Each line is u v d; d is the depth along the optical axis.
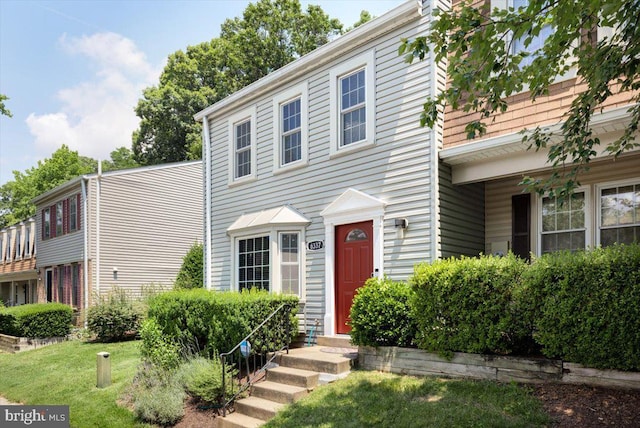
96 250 18.03
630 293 4.84
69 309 16.62
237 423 6.30
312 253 9.78
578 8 4.11
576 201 7.62
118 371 10.02
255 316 8.23
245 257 11.30
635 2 4.36
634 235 6.92
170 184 20.78
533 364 5.60
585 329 5.11
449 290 6.25
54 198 21.55
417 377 6.48
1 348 16.33
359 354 7.43
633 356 4.80
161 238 20.17
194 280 17.50
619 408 4.57
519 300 5.69
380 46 8.84
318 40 30.33
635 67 4.52
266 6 29.61
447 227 7.88
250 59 29.30
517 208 8.35
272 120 11.24
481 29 4.79
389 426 5.06
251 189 11.70
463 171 8.01
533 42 7.30
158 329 9.57
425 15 8.13
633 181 6.97
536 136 5.88
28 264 24.64
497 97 5.05
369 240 8.74
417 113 8.11
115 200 18.81
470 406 5.11
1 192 47.47
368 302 7.23
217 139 13.12
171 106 30.09
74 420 7.47
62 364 11.70
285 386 6.91
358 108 9.24
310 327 9.55
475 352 6.09
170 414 6.96
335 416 5.62
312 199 9.96
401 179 8.25
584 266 5.19
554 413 4.70
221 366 7.35
